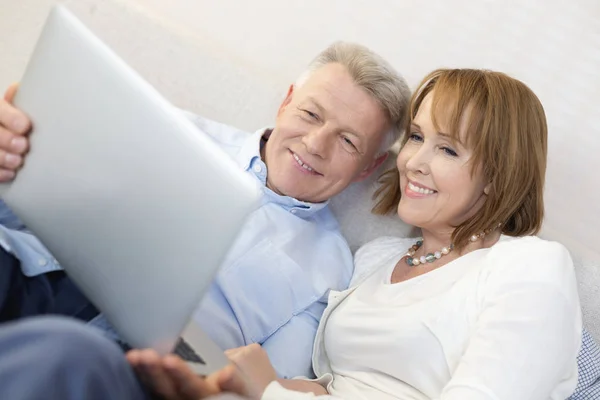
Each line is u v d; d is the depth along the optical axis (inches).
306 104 60.2
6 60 71.9
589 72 68.9
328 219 66.2
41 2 71.2
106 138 35.0
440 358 49.6
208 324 54.0
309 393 45.9
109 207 35.1
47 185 37.8
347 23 76.6
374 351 52.8
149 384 34.8
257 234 59.2
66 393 24.8
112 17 71.7
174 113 33.4
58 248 38.6
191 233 32.9
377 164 66.3
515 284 46.9
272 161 62.2
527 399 42.7
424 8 73.7
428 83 58.2
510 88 53.5
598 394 55.1
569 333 45.3
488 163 52.8
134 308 35.6
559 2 69.2
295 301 58.8
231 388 37.4
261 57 80.6
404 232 65.7
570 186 70.5
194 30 82.0
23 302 42.8
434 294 52.1
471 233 54.5
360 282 60.2
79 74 36.0
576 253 61.0
